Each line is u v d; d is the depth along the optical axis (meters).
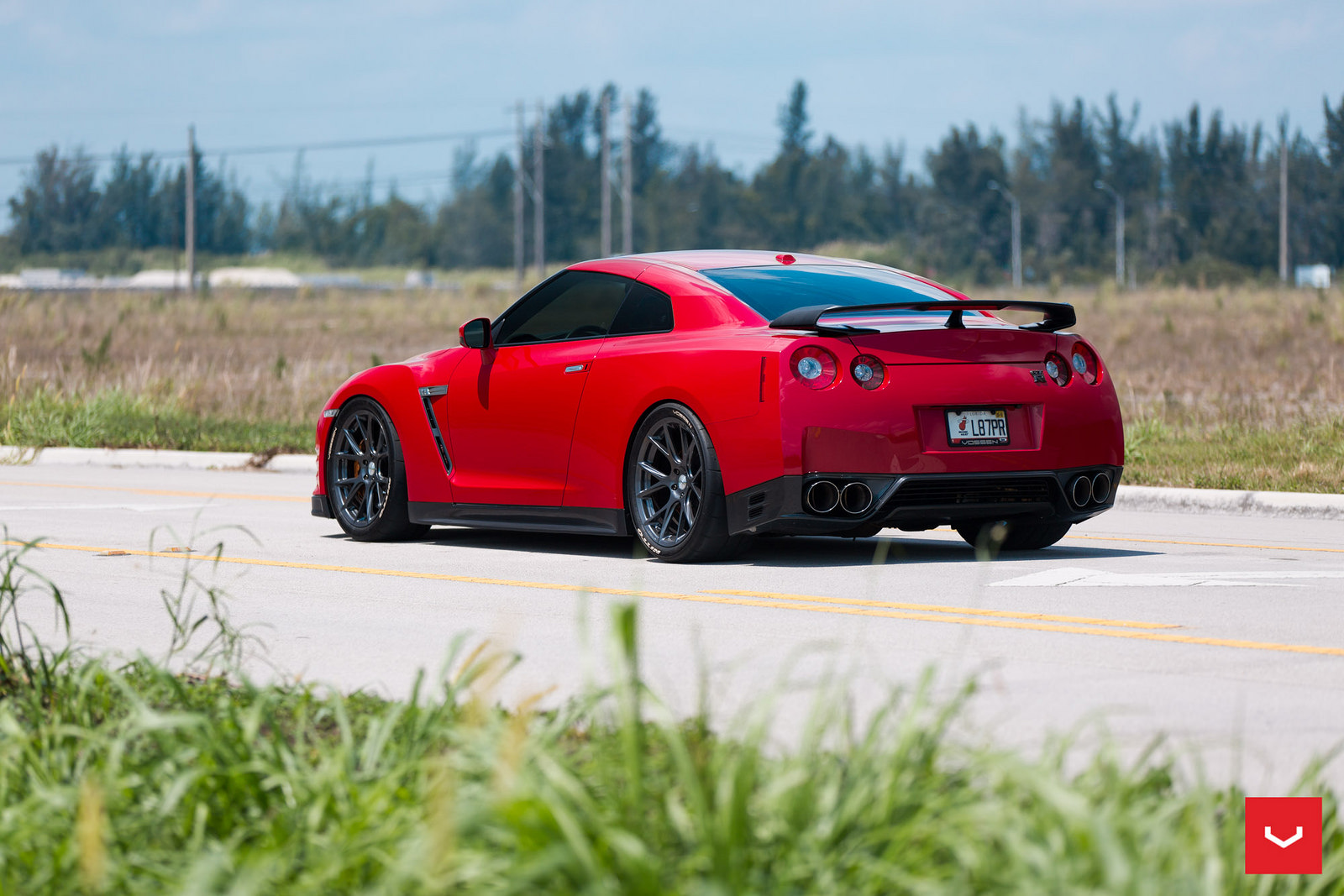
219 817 5.80
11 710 7.49
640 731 5.68
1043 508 14.56
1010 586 13.24
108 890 5.18
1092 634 10.83
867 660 9.88
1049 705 8.54
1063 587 13.23
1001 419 14.25
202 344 62.06
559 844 4.59
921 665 9.71
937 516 14.13
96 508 21.61
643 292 15.35
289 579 14.08
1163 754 7.55
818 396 13.66
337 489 17.70
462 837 4.88
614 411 14.98
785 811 5.03
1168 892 4.46
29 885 5.26
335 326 76.62
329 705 7.73
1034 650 10.22
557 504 15.61
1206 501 21.55
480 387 16.30
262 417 36.06
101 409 34.94
